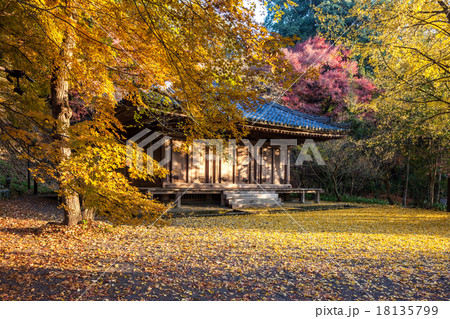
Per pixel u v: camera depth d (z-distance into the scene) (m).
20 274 4.11
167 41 3.57
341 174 17.89
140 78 4.70
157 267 4.58
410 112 11.81
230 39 3.47
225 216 10.02
